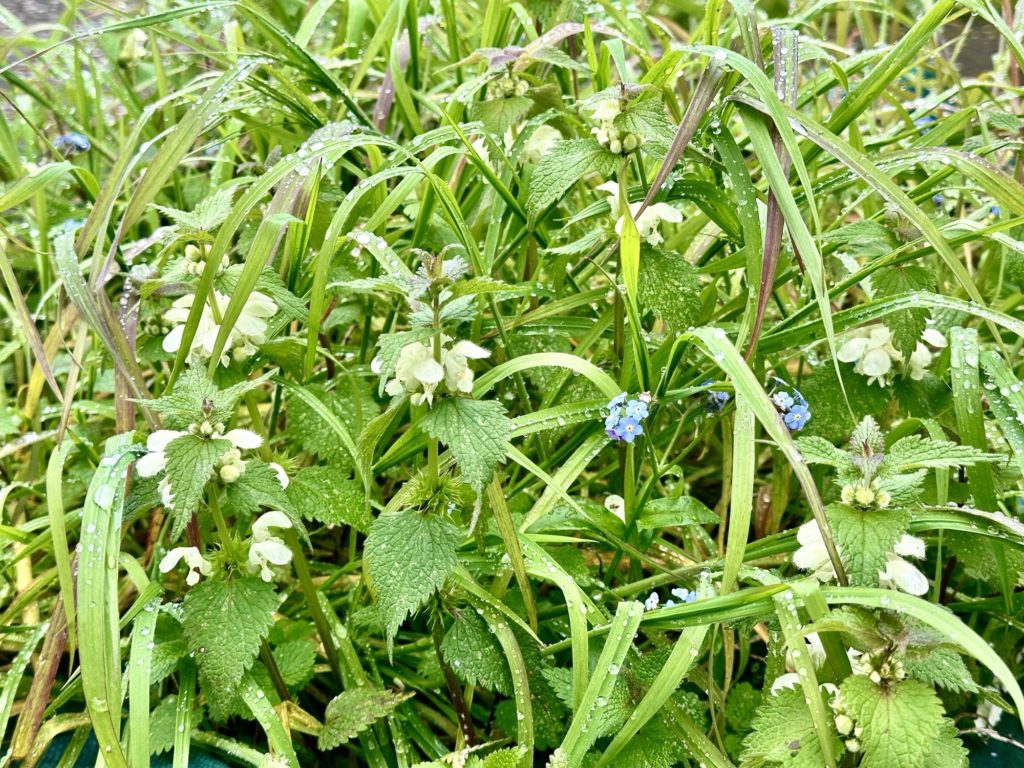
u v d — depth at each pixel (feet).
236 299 1.62
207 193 2.57
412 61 2.38
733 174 1.77
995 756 1.76
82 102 2.60
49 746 1.74
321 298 1.77
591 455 1.81
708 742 1.53
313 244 2.08
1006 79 2.66
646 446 1.86
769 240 1.63
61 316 2.13
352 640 1.82
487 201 2.16
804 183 1.59
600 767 1.47
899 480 1.40
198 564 1.54
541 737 1.63
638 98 1.80
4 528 1.77
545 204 1.74
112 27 2.00
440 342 1.43
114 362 1.65
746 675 1.90
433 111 2.39
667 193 1.90
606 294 1.99
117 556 1.45
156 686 1.78
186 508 1.36
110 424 2.29
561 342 2.06
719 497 2.23
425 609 1.66
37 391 2.18
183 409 1.43
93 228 1.78
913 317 1.75
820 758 1.34
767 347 1.81
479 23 2.81
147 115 1.94
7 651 1.97
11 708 1.75
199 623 1.48
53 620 1.62
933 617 1.28
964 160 1.78
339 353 2.20
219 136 2.66
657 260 1.78
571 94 2.51
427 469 1.54
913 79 2.77
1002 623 1.87
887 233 1.81
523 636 1.69
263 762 1.50
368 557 1.46
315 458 2.19
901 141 2.47
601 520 1.80
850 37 3.36
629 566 1.97
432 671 1.75
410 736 1.73
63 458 1.62
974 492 1.68
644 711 1.45
